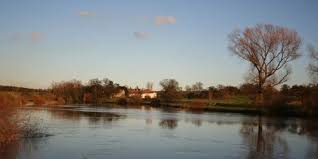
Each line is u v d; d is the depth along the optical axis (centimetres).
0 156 2325
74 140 3070
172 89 12850
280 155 2612
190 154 2577
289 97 7800
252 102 8825
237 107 8894
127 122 4888
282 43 7325
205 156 2517
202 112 7838
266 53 7419
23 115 3269
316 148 2934
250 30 7375
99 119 5256
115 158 2388
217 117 6269
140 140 3189
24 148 2603
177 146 2906
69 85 12900
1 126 2727
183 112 7762
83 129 3897
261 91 7581
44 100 9819
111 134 3538
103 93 14588
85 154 2486
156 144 2986
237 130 4175
